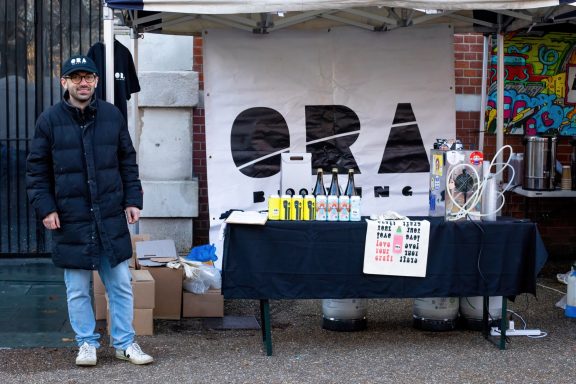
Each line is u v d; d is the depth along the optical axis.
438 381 5.40
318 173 6.27
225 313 7.21
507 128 9.26
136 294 6.44
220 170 7.62
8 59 8.94
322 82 7.67
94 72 5.45
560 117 9.30
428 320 6.62
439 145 6.38
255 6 5.95
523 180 8.80
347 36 7.66
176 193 9.02
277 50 7.62
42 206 5.41
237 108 7.61
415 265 5.86
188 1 5.95
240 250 5.80
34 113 9.00
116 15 7.45
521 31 8.89
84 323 5.66
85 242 5.46
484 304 6.39
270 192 7.67
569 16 7.08
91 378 5.42
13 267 8.83
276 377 5.46
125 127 5.70
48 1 8.91
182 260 7.05
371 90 7.72
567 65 9.24
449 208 5.99
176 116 9.03
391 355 5.97
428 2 5.97
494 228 5.94
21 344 6.23
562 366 5.73
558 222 9.52
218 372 5.56
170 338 6.41
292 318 7.10
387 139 7.75
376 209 7.77
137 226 8.27
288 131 7.67
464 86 9.30
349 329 6.61
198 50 9.09
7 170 9.03
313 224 5.80
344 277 5.85
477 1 5.99
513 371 5.61
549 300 7.71
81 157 5.45
